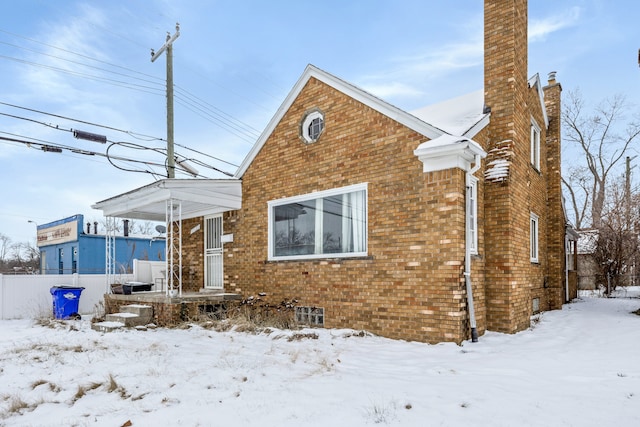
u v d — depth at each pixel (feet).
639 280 71.46
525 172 32.04
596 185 110.11
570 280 57.31
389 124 27.48
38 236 100.37
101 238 84.07
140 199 37.88
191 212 43.09
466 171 25.00
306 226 32.58
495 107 29.60
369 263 27.58
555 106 46.11
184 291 42.57
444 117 31.71
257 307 34.53
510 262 27.76
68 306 40.60
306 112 32.99
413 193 25.84
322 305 30.17
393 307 26.07
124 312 34.58
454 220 23.94
